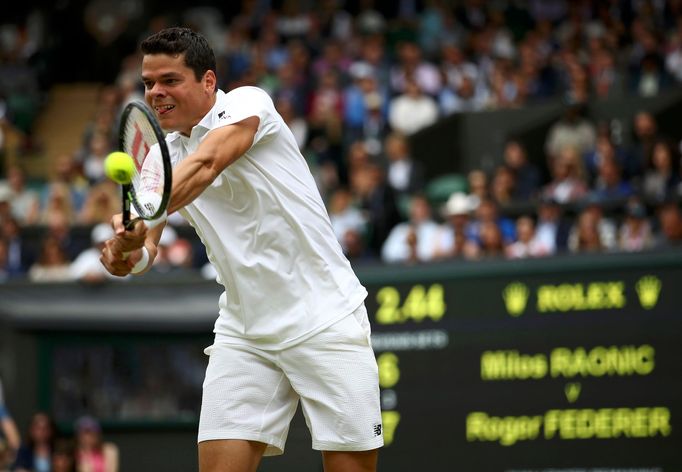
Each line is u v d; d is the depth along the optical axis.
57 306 25.05
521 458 21.06
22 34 56.62
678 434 20.39
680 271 20.48
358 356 11.04
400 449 21.58
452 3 52.59
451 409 21.39
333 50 46.22
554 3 52.12
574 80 41.19
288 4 52.72
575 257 21.02
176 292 24.78
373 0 56.06
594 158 35.44
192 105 10.50
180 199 9.86
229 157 10.17
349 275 11.20
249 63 48.12
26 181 44.97
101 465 24.30
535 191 34.91
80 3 56.69
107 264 10.34
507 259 21.33
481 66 45.12
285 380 11.18
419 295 21.67
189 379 24.44
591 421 20.83
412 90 42.62
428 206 32.50
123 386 24.69
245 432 11.01
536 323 21.11
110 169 9.61
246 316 11.05
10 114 49.09
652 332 20.56
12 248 33.56
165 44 10.38
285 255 10.84
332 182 39.25
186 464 24.30
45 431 24.59
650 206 30.94
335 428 10.98
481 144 41.12
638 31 46.00
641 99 39.22
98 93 54.44
